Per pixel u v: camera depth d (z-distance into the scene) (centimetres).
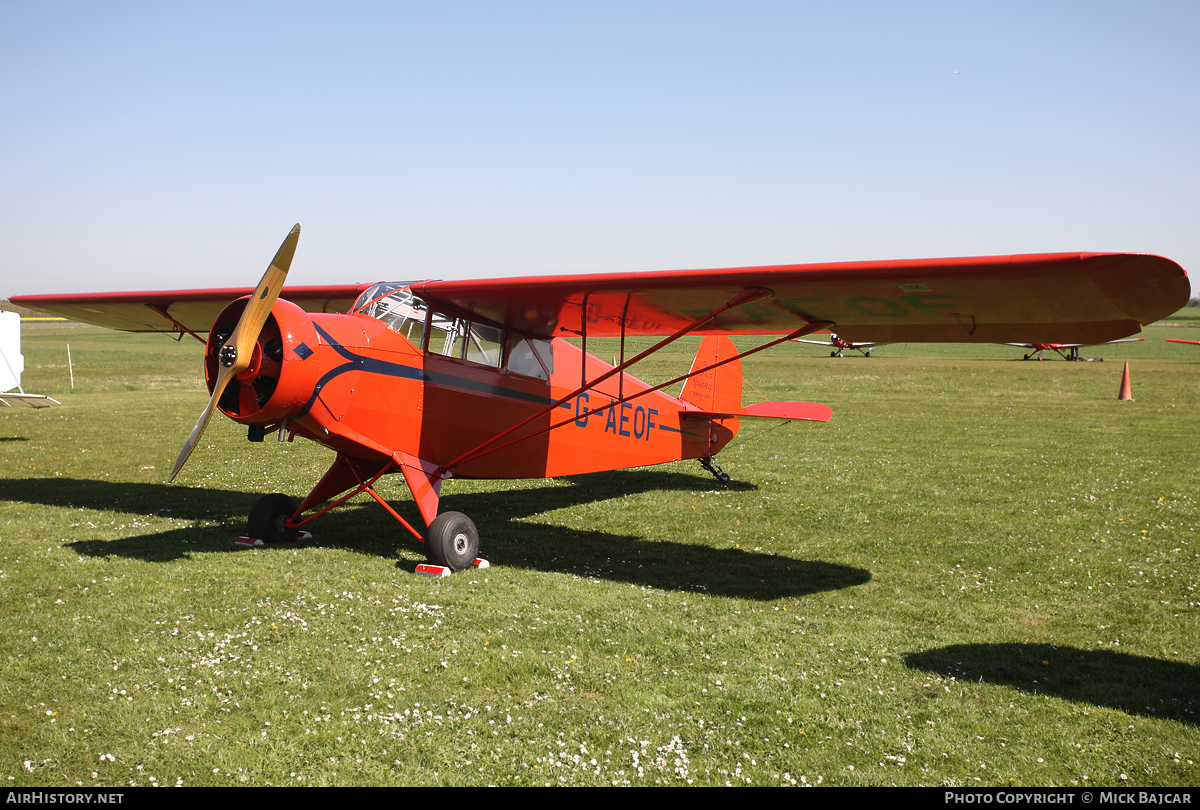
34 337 6350
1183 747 331
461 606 498
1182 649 444
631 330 727
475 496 901
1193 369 3148
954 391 2242
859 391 2238
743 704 369
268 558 600
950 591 554
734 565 621
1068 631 473
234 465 1059
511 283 583
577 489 949
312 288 757
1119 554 647
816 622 484
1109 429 1463
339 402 554
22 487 880
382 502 613
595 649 432
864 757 323
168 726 336
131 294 804
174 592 508
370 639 437
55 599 492
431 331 626
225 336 555
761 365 3447
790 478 1016
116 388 2156
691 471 1075
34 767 302
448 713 353
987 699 377
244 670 392
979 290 464
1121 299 439
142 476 963
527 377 711
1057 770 313
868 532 731
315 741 326
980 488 938
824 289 509
